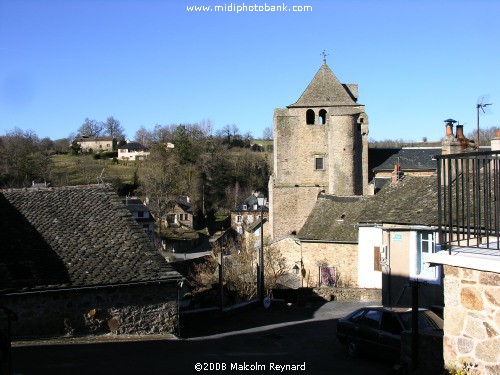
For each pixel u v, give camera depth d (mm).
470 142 22906
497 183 7176
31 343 12773
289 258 32938
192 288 28609
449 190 7406
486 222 7047
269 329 17156
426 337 9242
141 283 14477
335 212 33000
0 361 7363
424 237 17969
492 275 6691
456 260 7027
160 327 14867
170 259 53438
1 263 14109
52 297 13641
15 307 13219
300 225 47406
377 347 12133
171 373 10312
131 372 10250
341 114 45781
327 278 30812
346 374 11156
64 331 13727
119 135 151625
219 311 19781
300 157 47812
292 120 47906
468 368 6930
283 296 26016
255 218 75875
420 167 46062
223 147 103062
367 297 22938
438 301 17203
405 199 20703
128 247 15953
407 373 9680
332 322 18250
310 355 13086
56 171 92500
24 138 102562
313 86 48406
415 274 18000
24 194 17688
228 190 90000
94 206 17656
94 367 10539
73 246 15523
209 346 13789
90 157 111188
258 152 110000
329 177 46562
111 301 14312
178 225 78938
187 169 92062
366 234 23266
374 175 46906
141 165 101000
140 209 69625
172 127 127062
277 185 47469
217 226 81688
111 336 14102
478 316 6852
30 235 15648
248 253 33938
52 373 9906
